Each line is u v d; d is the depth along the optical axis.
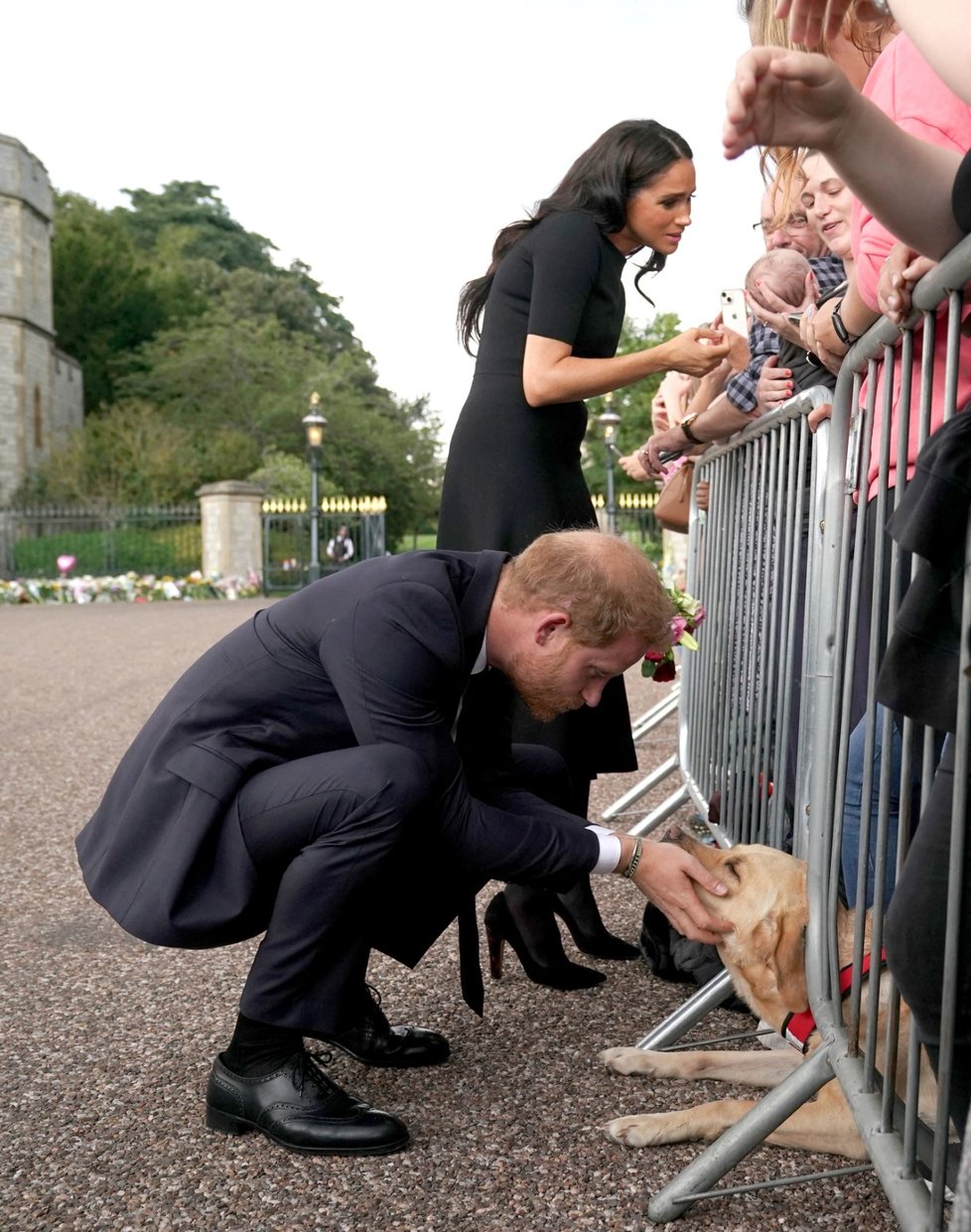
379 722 2.38
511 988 3.29
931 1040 1.55
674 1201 2.08
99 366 57.91
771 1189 2.20
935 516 1.42
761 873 2.43
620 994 3.22
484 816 2.45
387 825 2.34
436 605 2.41
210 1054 2.87
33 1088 2.70
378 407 55.16
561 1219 2.11
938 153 1.61
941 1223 1.53
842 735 2.10
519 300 3.39
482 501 3.37
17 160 44.19
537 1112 2.54
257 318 65.88
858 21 2.29
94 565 31.30
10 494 43.38
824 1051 2.04
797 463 2.82
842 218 3.03
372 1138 2.35
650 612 2.40
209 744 2.49
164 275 62.94
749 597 3.31
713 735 3.73
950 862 1.44
